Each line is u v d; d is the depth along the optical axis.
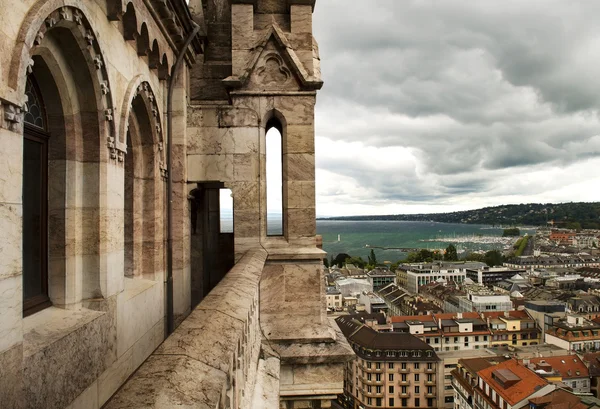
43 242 5.75
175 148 10.00
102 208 6.16
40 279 5.69
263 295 10.00
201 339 3.03
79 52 5.62
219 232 14.16
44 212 5.78
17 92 4.01
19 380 4.07
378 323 106.56
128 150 8.71
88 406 5.71
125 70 7.14
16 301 4.04
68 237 5.90
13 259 4.00
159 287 9.08
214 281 14.02
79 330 5.46
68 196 5.91
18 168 4.08
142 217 8.98
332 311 130.25
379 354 85.62
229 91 10.31
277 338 9.62
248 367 5.40
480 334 105.25
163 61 8.95
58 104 5.83
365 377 85.56
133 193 8.73
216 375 2.57
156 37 8.29
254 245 10.26
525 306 117.31
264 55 10.34
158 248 9.10
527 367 70.94
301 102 10.36
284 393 9.43
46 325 5.27
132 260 8.70
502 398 61.28
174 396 2.14
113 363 6.52
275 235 10.66
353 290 165.88
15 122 4.04
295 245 10.29
